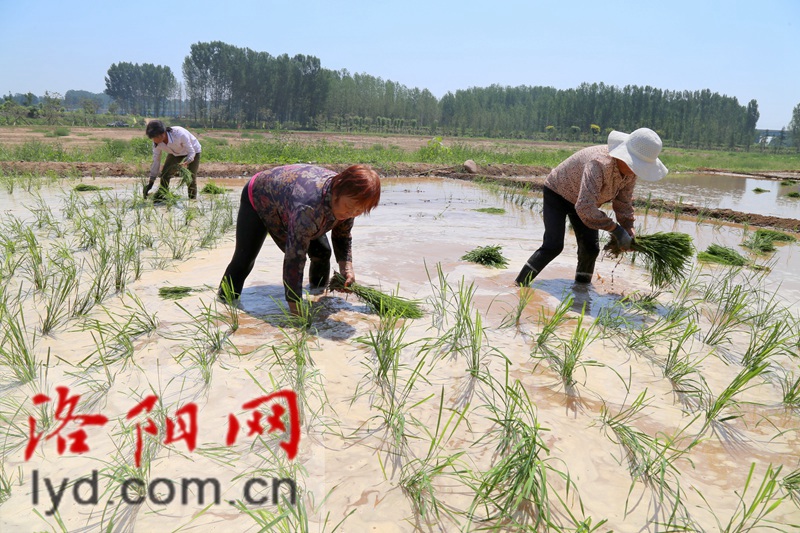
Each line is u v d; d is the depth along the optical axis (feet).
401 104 325.42
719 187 59.77
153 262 19.20
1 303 12.57
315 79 301.02
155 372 11.18
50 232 22.65
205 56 297.74
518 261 21.30
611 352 13.14
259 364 11.65
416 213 32.09
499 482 8.36
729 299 16.19
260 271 18.51
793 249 26.40
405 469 8.63
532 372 11.91
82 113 242.78
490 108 367.25
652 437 9.87
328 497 7.91
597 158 15.83
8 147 73.31
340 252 15.46
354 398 10.53
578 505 8.11
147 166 48.03
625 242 16.28
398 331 13.73
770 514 8.14
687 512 8.08
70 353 11.84
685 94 336.08
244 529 7.27
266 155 64.34
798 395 11.55
